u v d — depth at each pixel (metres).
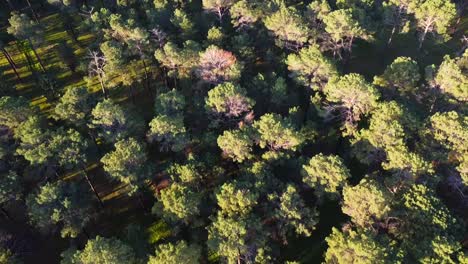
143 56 85.75
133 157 61.94
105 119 65.81
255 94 77.88
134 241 59.31
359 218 55.38
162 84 91.81
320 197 62.56
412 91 74.69
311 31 85.31
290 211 57.28
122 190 72.81
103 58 81.50
